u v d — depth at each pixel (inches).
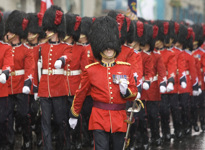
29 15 1267.2
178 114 1413.6
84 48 1186.0
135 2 1612.9
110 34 861.2
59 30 1117.1
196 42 1577.3
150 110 1289.4
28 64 1163.9
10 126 1187.3
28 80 1150.3
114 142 859.4
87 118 1238.3
